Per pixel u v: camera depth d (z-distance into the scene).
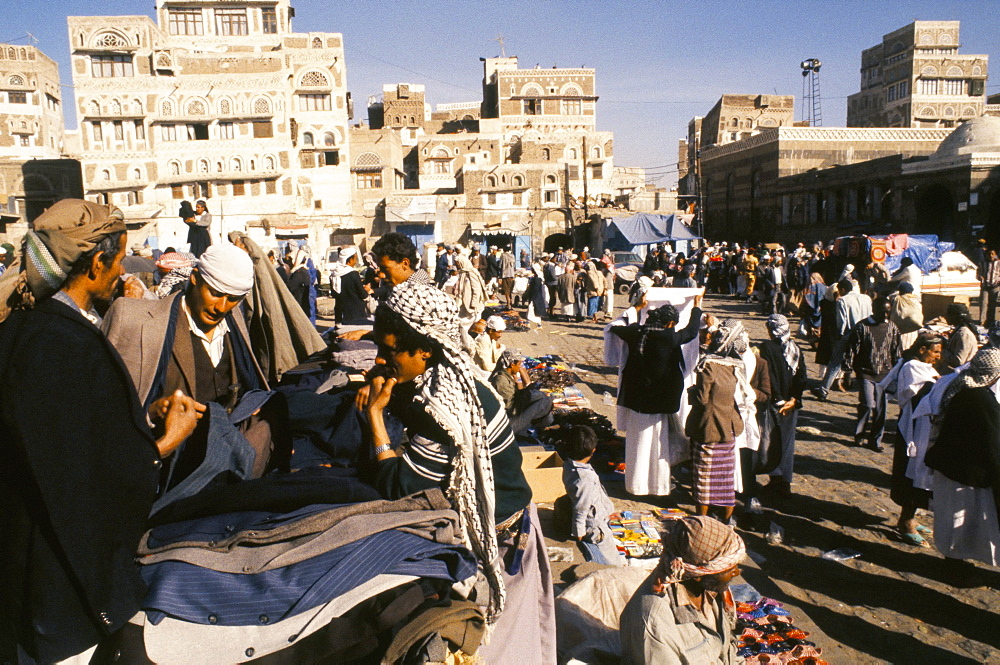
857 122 70.06
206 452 2.51
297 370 3.74
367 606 2.30
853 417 9.91
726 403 5.99
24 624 1.92
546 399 7.94
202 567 2.24
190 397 2.71
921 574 5.46
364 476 2.67
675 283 19.77
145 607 2.12
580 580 4.43
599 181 53.12
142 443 2.13
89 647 1.99
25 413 1.88
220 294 2.80
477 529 2.57
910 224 33.28
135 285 4.52
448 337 2.62
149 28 43.16
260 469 2.87
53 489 1.89
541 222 46.94
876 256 19.94
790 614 4.79
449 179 55.91
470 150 55.94
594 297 20.00
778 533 6.02
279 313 3.77
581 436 5.75
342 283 11.64
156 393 2.74
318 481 2.54
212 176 43.81
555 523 6.05
